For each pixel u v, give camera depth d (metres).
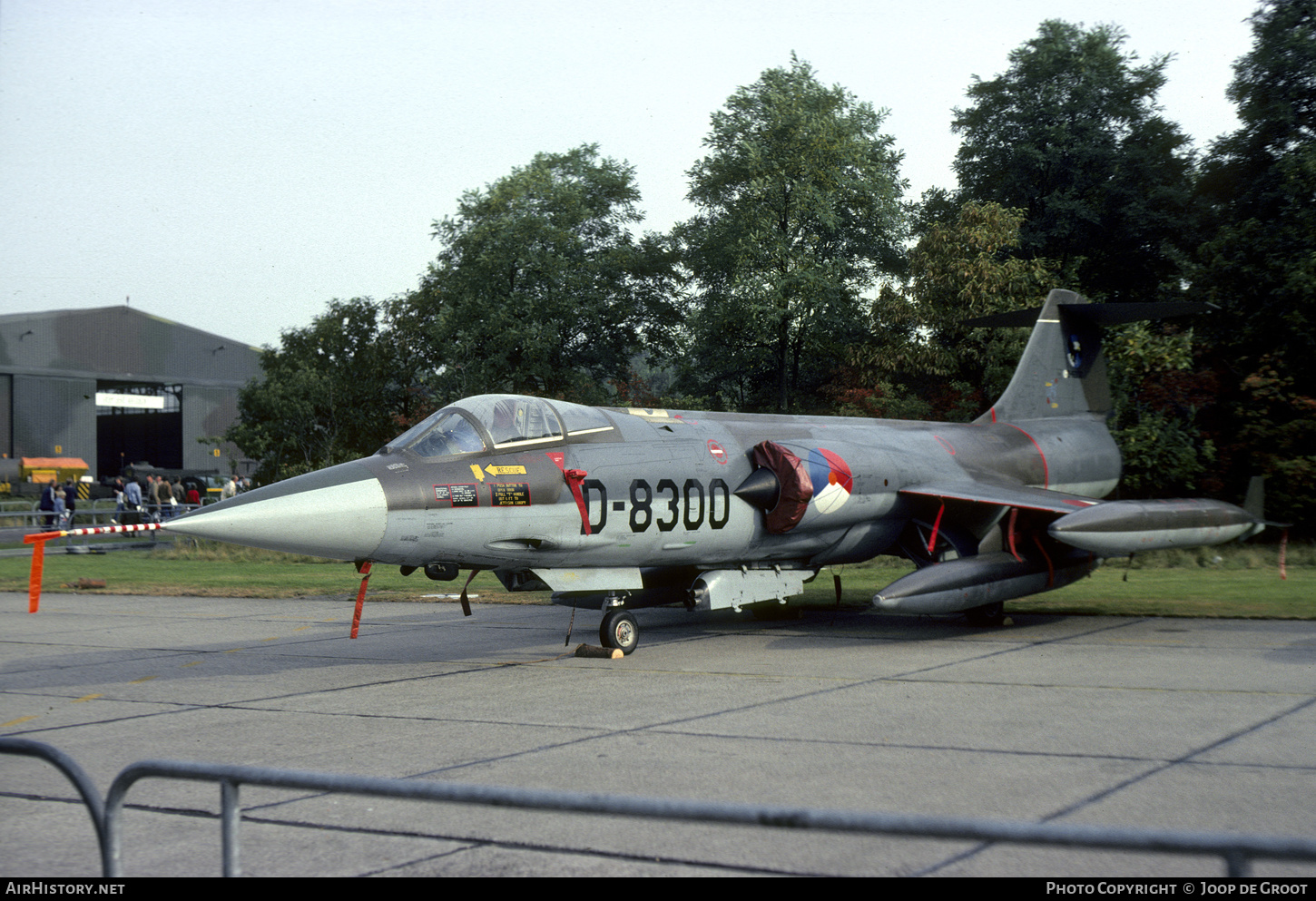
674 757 6.74
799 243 35.53
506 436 10.88
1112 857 4.80
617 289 40.69
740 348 37.12
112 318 74.69
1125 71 36.03
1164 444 24.53
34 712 8.78
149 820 5.64
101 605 17.72
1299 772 6.16
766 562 13.51
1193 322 26.88
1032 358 17.64
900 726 7.60
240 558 28.00
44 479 62.78
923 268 29.67
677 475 11.95
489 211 37.31
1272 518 25.12
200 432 79.38
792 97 34.00
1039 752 6.73
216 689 9.78
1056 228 33.78
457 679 10.10
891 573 21.45
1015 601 16.25
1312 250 24.45
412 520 10.00
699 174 36.16
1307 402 23.78
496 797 2.83
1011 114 35.84
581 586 11.35
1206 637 12.08
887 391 30.47
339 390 39.50
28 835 5.41
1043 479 16.45
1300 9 27.23
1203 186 33.62
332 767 6.65
